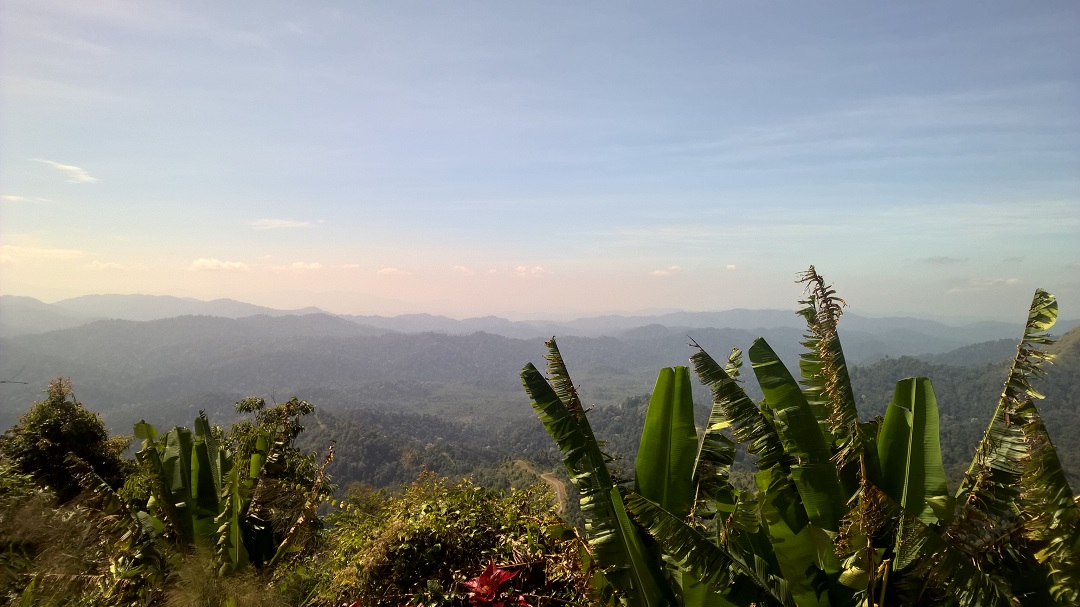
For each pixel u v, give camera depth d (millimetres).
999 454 3010
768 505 3559
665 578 3803
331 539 6176
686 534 3252
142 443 6777
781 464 3578
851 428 3318
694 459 4082
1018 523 2900
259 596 4945
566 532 3990
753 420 3662
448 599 4391
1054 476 2678
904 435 3561
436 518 5129
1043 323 2975
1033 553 2861
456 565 4836
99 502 5668
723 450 4062
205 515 6500
